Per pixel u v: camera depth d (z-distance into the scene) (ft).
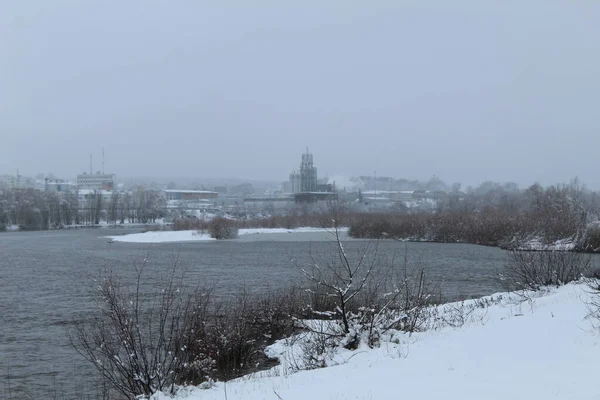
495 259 154.40
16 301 91.66
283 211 626.64
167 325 55.93
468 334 42.47
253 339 51.85
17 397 44.11
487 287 99.76
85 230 418.31
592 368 28.07
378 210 575.38
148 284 102.17
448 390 26.89
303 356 45.75
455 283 104.83
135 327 42.37
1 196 456.86
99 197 520.83
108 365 47.70
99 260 166.81
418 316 52.70
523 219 218.59
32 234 352.28
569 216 199.11
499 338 38.96
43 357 56.29
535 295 67.67
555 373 27.84
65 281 117.29
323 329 49.67
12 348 60.03
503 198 484.74
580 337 35.63
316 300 59.82
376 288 55.36
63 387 46.42
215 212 641.81
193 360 45.24
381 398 26.86
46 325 72.18
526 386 26.04
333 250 164.04
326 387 30.73
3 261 164.35
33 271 137.49
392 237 244.01
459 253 175.52
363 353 42.32
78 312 81.00
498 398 24.62
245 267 140.97
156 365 38.86
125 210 543.80
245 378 41.22
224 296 85.25
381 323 46.70
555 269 79.36
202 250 203.62
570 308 48.16
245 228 328.49
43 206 458.91
